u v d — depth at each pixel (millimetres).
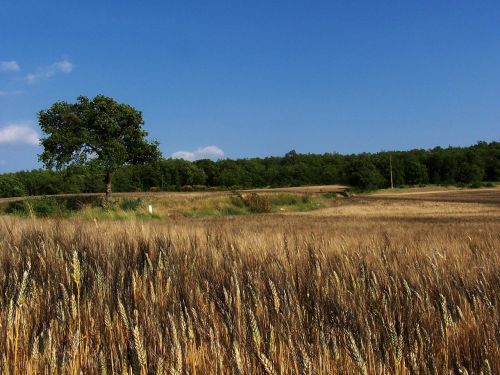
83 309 3613
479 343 3391
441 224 25516
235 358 2697
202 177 140625
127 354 2918
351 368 2918
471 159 151625
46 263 4645
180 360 2682
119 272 4301
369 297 4223
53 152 53000
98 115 54188
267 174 154000
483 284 4785
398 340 3139
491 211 50188
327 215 45156
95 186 111625
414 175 148625
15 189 100188
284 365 2852
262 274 4672
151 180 131000
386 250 7129
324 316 3617
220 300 3756
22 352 2967
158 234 6215
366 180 137375
